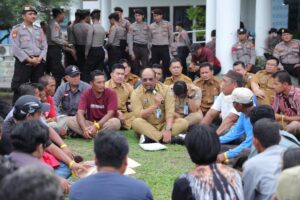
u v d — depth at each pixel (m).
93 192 2.80
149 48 11.76
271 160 3.36
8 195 1.74
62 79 10.38
